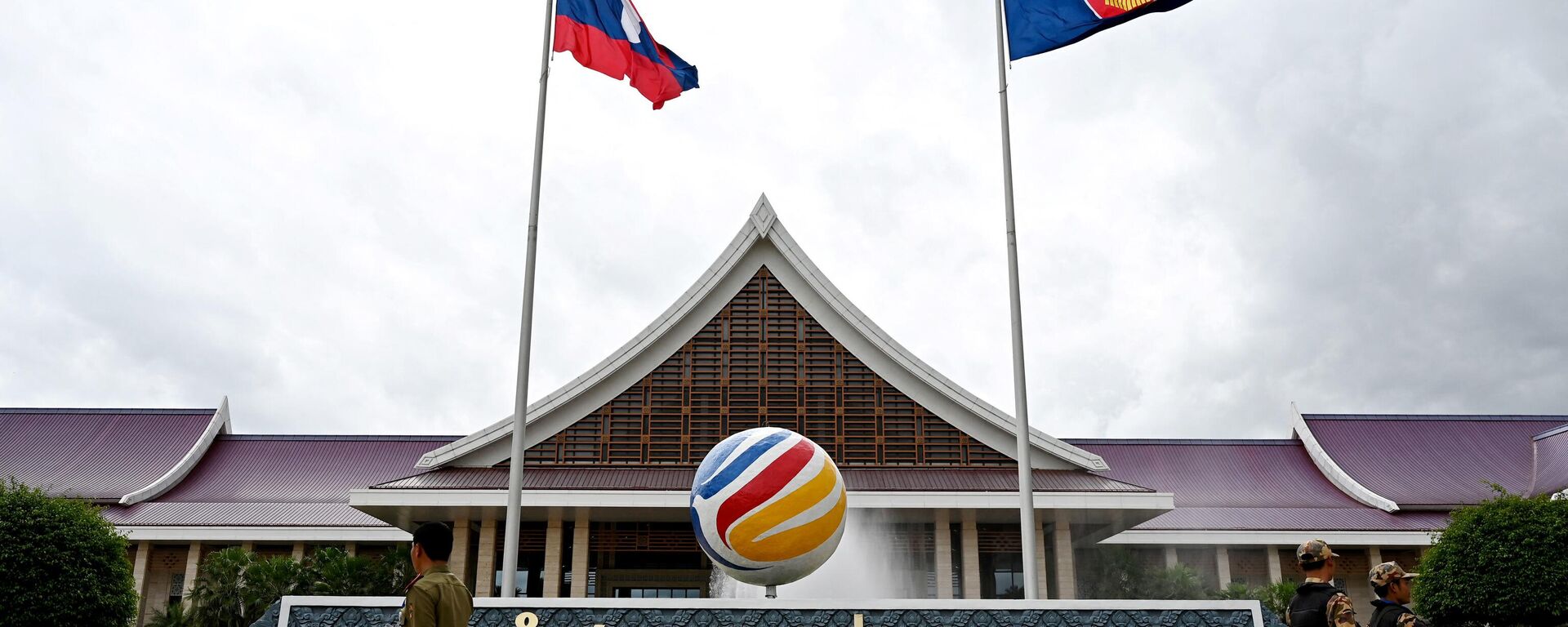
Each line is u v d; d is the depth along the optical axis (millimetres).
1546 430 47562
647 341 30797
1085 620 11500
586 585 29781
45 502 26875
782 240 31422
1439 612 30219
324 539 39844
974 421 30656
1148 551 39781
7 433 47219
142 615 39781
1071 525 31719
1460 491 44250
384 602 11281
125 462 46062
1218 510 42062
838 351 31094
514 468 16250
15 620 24812
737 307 31516
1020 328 16625
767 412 30594
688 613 11328
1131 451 47969
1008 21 17500
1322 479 45969
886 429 30562
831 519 11383
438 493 28266
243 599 29781
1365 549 40625
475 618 11242
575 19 18094
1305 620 7789
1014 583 32000
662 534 30875
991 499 28188
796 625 11320
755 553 11203
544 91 18078
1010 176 17172
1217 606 11570
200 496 44406
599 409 30797
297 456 47625
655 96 18266
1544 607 27766
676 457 30328
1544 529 28453
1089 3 16797
